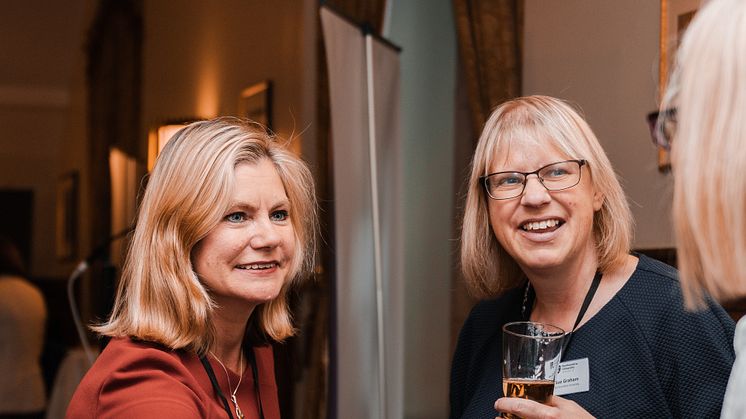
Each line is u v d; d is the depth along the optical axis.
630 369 1.65
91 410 1.37
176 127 2.94
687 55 0.99
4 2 6.99
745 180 0.92
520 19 3.88
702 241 0.96
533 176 1.71
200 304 1.46
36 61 7.06
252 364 1.66
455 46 4.77
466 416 1.85
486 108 3.98
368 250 3.81
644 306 1.68
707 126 0.95
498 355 1.88
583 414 1.48
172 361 1.41
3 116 7.03
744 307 2.38
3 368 5.45
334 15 3.58
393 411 3.99
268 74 5.29
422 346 4.73
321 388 4.51
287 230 1.54
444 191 4.75
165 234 1.47
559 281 1.76
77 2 6.94
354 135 3.69
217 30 5.77
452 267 4.59
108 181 6.46
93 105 6.71
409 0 4.85
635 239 3.06
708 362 1.60
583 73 3.46
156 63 6.30
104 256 4.38
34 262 6.86
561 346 1.49
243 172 1.50
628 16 3.24
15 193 6.96
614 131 3.27
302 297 4.58
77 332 6.25
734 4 0.96
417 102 4.82
